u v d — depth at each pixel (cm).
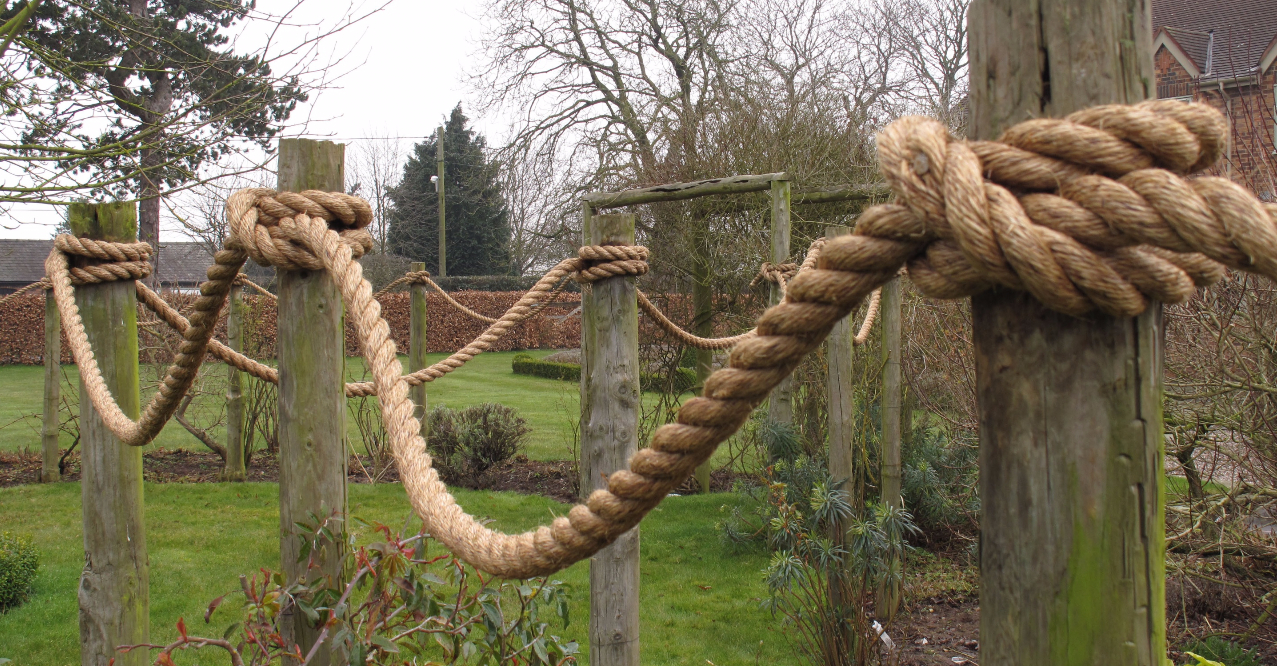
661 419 844
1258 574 418
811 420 626
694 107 928
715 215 809
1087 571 85
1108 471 84
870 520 420
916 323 599
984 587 93
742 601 501
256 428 1100
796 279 96
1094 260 78
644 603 501
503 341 2477
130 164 608
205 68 649
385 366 145
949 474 586
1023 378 87
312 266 198
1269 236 73
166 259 2753
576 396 1426
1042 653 87
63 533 648
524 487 809
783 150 799
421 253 3166
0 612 483
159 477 859
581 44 1371
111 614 264
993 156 85
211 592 512
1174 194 75
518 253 1482
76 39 688
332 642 210
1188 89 807
